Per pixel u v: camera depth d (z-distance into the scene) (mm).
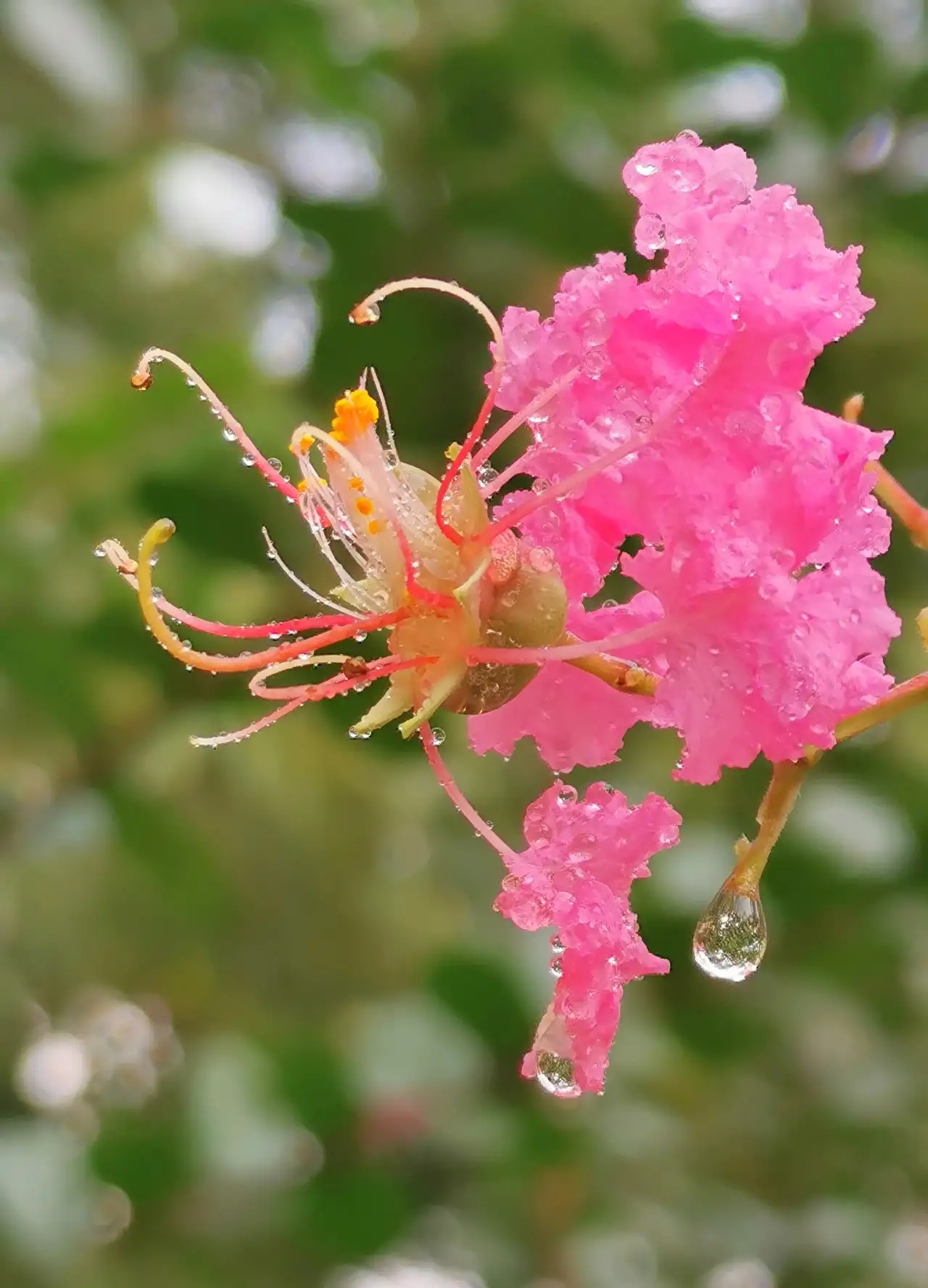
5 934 417
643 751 349
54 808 337
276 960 426
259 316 400
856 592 248
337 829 418
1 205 413
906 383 335
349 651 311
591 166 326
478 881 390
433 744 256
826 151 329
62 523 334
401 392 324
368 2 348
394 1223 319
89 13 352
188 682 329
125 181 384
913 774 328
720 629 247
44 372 418
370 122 334
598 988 252
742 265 245
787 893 318
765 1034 326
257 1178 321
